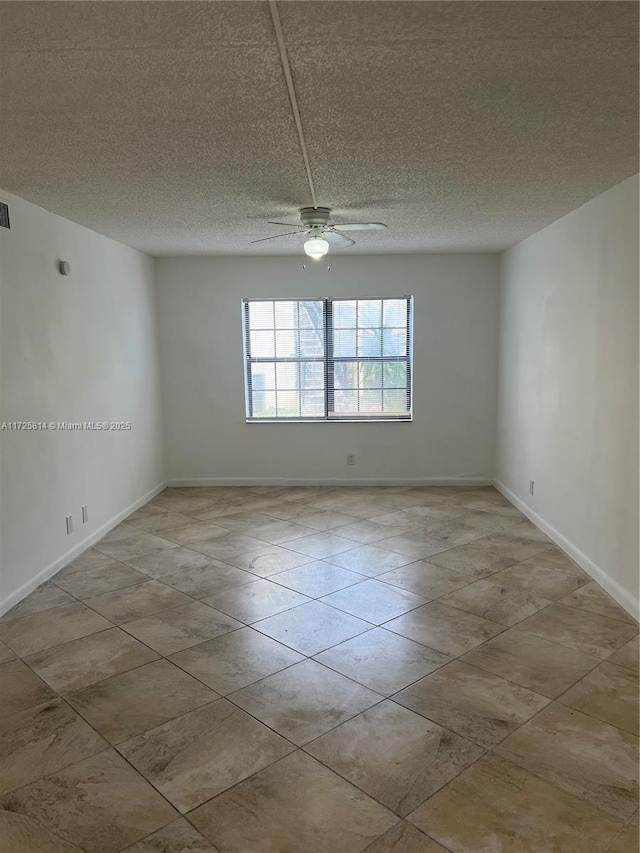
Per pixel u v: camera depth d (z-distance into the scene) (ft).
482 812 6.18
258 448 21.15
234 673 8.91
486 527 16.10
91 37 5.83
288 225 13.67
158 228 15.14
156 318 20.42
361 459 21.06
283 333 20.85
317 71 6.66
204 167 10.12
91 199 12.10
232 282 20.42
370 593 11.80
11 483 11.39
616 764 6.88
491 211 13.55
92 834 5.98
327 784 6.61
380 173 10.59
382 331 20.77
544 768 6.82
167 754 7.14
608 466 11.62
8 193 11.46
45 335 12.78
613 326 11.37
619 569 11.19
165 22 5.56
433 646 9.65
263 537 15.46
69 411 13.87
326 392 20.99
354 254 20.07
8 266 11.41
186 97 7.28
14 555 11.46
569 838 5.84
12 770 6.91
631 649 9.48
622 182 11.00
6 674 8.96
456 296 20.26
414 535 15.47
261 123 8.18
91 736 7.50
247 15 5.44
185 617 10.82
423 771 6.79
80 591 12.05
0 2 5.18
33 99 7.31
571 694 8.27
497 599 11.43
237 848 5.78
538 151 9.45
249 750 7.19
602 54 6.32
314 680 8.70
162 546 14.83
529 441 16.84
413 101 7.50
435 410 20.74
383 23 5.62
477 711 7.91
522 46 6.16
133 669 9.06
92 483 15.07
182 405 20.94
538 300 15.96
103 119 7.97
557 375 14.51
